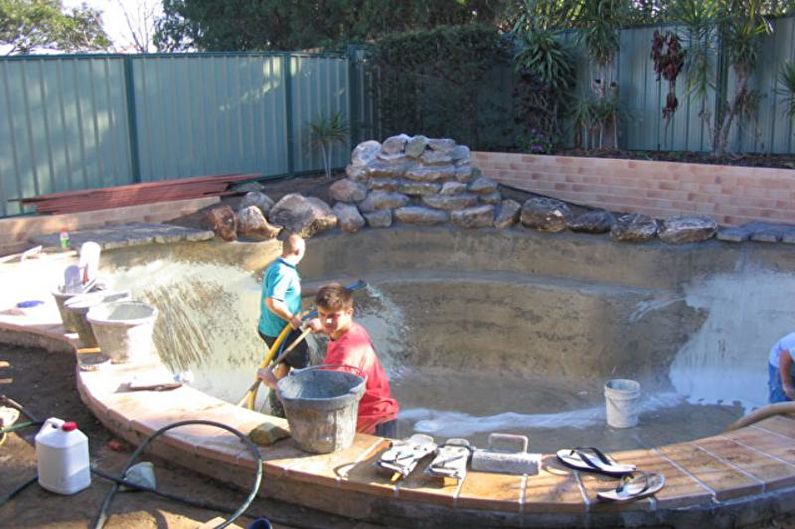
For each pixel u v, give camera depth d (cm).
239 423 455
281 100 1214
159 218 1000
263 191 1113
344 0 1966
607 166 1046
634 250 947
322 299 477
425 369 969
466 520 379
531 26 1204
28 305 706
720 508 374
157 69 1077
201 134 1132
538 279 988
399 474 388
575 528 373
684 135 1132
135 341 551
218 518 396
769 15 1030
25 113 962
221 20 2236
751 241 893
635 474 392
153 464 451
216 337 885
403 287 998
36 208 945
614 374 898
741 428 465
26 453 468
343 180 1105
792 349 548
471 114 1226
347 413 416
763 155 1055
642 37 1151
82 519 394
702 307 895
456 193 1065
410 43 1225
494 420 798
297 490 405
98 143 1030
